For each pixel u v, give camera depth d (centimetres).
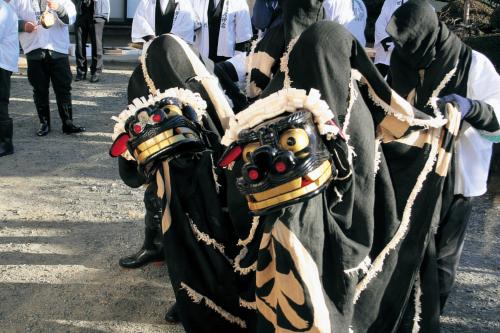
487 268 420
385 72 676
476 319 359
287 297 231
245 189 229
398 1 658
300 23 296
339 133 235
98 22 1058
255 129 229
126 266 418
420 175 286
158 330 350
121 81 1096
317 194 226
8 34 647
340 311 247
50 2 712
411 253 285
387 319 285
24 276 410
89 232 480
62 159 667
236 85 349
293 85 257
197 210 287
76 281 404
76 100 937
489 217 505
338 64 250
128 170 310
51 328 352
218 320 289
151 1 734
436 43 313
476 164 317
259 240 268
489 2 1012
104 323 357
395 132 270
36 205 536
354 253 250
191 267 286
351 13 670
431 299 292
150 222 399
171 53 306
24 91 1006
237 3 723
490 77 316
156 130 267
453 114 285
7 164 648
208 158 292
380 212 279
